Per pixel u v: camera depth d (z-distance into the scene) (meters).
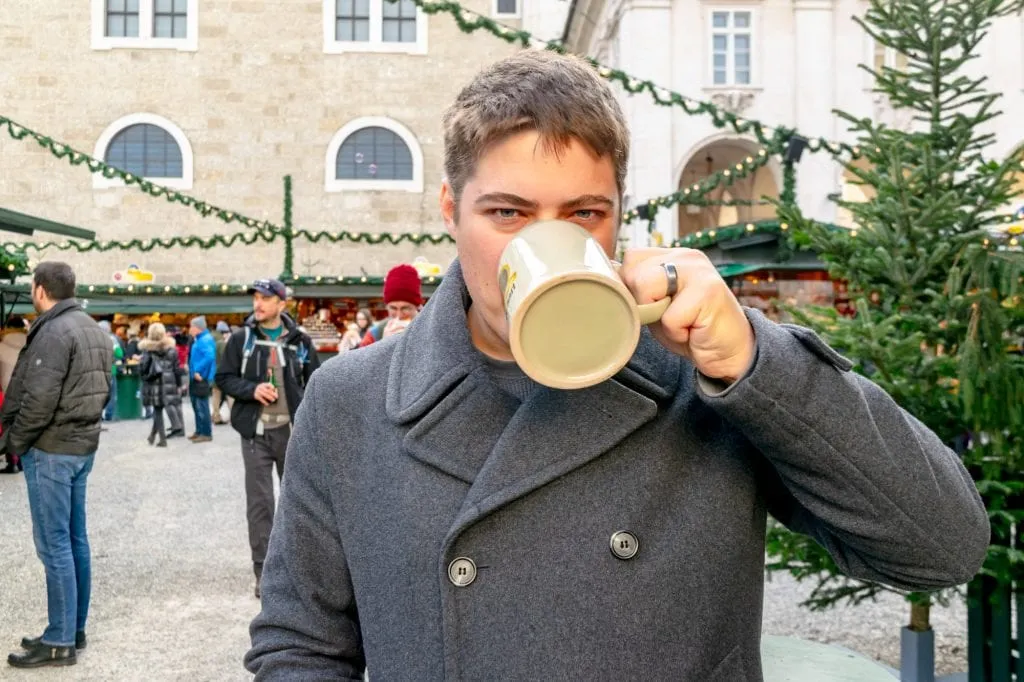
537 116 0.91
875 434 0.95
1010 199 3.06
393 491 1.08
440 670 1.02
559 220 0.90
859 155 3.34
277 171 24.92
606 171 0.95
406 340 1.21
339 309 22.23
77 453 4.09
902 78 3.30
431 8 8.55
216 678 4.01
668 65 20.45
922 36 3.36
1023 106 19.52
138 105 24.69
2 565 5.91
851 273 3.23
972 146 3.20
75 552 4.29
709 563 1.01
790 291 11.70
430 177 25.25
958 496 1.00
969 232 2.96
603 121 0.93
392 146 25.36
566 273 0.81
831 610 4.96
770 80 20.62
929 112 3.30
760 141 9.85
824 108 20.62
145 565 5.93
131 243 19.45
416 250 25.11
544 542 1.01
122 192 24.58
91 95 24.58
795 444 0.94
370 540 1.08
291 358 5.09
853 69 20.69
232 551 6.33
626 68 20.52
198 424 12.62
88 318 4.12
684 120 20.53
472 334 1.14
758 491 1.08
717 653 1.01
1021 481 2.83
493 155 0.94
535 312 0.82
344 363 1.23
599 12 24.08
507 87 0.95
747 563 1.05
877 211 3.08
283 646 1.15
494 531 1.01
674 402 1.08
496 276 0.96
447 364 1.10
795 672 2.05
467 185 0.97
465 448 1.07
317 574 1.17
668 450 1.05
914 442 0.99
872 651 4.35
